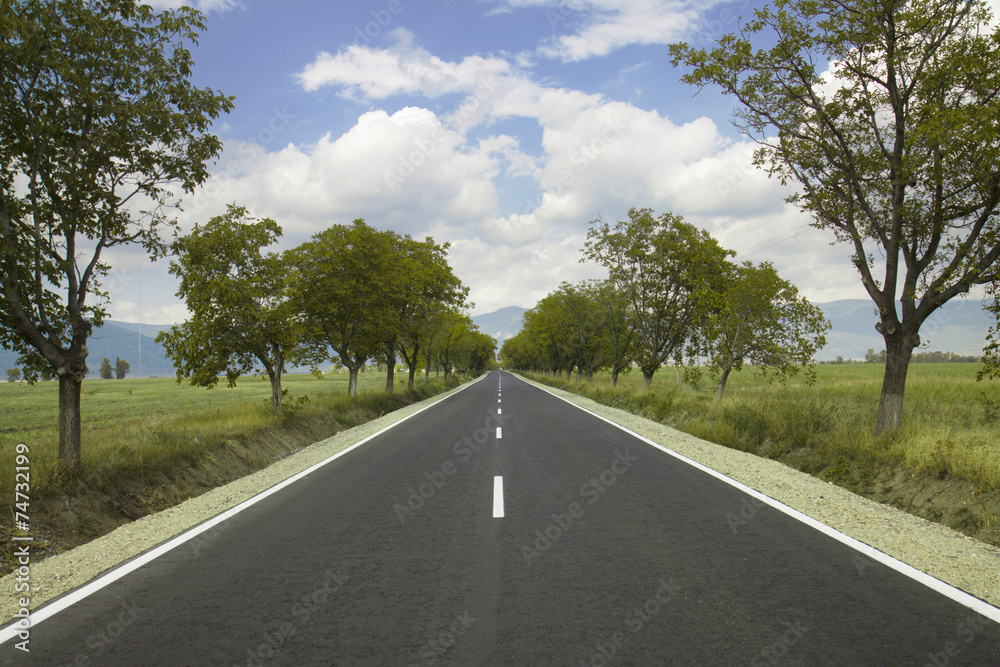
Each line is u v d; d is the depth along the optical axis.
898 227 10.30
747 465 9.72
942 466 7.57
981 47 8.69
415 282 28.92
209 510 7.11
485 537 5.71
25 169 7.47
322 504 7.27
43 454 7.78
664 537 5.62
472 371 112.62
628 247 27.72
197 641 3.54
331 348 23.45
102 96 7.38
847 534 5.71
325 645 3.45
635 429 15.34
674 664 3.15
